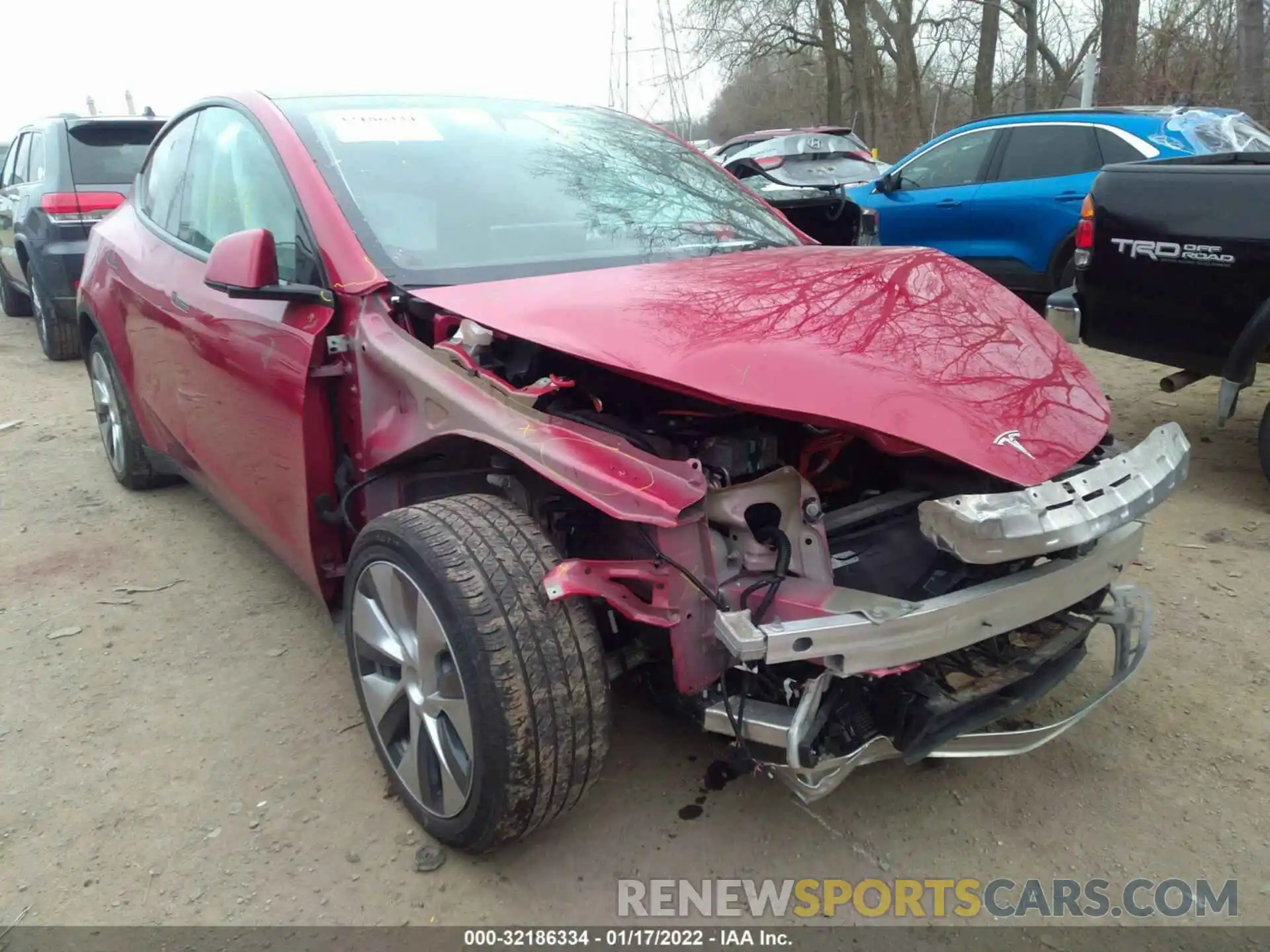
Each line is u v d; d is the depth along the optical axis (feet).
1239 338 13.74
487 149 10.68
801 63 95.50
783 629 6.24
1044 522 6.68
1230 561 12.90
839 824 8.21
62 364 26.43
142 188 14.14
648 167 11.66
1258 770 8.84
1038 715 9.61
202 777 8.87
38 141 26.61
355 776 8.84
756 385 6.82
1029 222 24.40
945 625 6.60
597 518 7.81
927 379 7.29
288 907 7.37
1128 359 23.59
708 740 9.19
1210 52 48.65
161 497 15.85
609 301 7.89
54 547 13.89
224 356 10.20
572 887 7.56
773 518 7.37
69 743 9.39
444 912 7.32
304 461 9.00
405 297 8.57
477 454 8.26
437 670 7.25
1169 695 9.97
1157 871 7.72
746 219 11.37
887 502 8.11
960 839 8.06
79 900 7.45
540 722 6.75
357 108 10.66
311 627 11.54
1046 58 69.41
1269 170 13.25
